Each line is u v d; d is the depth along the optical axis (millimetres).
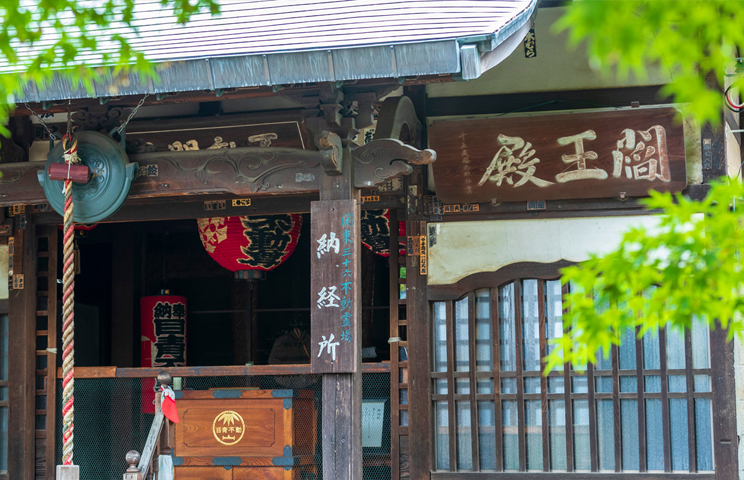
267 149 6512
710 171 7316
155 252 11586
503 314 7707
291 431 7824
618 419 7312
